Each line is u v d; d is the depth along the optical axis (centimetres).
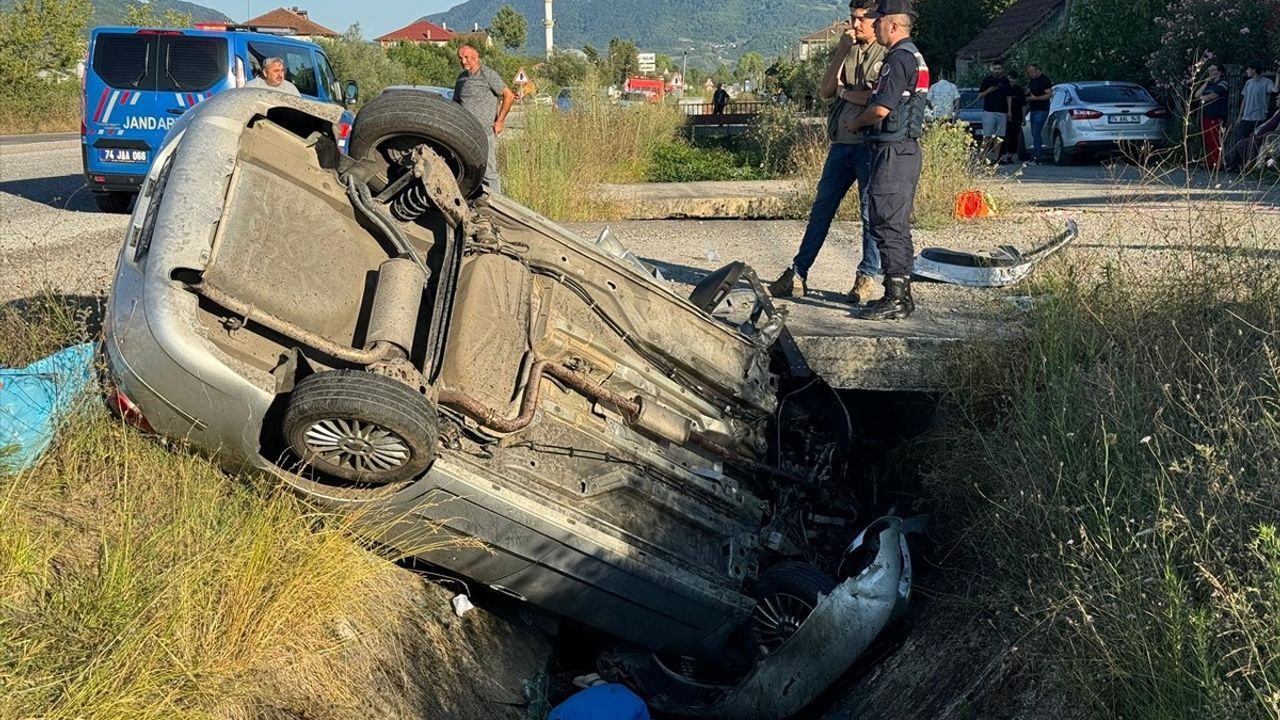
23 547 365
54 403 425
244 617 381
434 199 469
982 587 477
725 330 557
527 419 445
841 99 704
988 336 601
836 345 623
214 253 414
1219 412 405
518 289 486
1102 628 368
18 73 3347
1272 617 313
